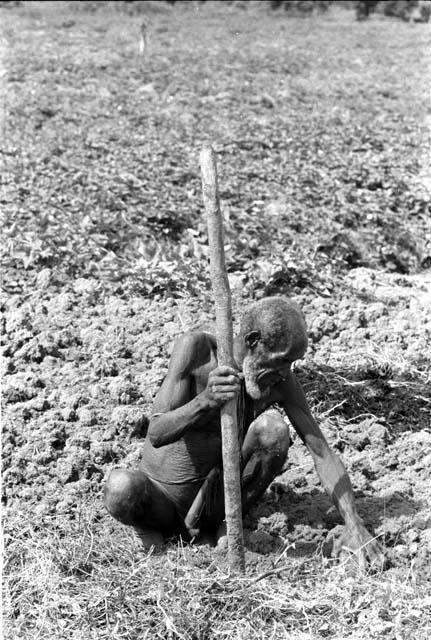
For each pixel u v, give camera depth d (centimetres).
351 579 600
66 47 3397
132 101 2417
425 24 4709
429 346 968
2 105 2272
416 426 834
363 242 1330
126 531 664
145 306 1018
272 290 1091
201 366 610
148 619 580
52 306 1016
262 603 587
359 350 948
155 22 4506
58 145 1819
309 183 1584
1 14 4353
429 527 668
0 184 1453
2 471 732
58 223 1245
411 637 567
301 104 2500
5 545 646
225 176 1605
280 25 4612
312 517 676
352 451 776
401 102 2591
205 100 2498
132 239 1264
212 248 580
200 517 642
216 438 629
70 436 778
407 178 1647
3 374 880
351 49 3706
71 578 614
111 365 879
